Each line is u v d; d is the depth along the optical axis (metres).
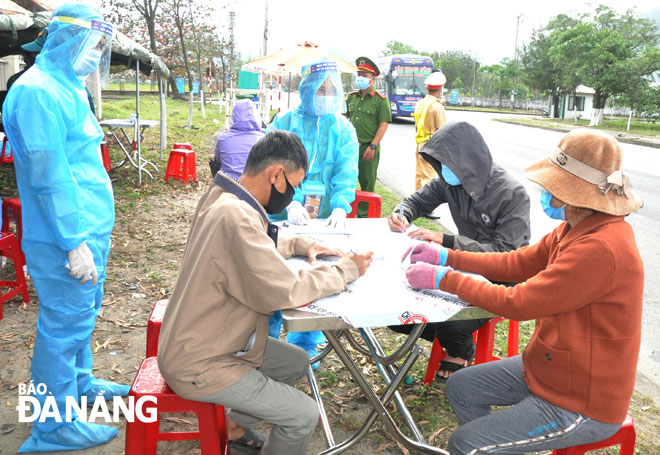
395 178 10.81
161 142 11.89
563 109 43.28
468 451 2.11
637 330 1.91
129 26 31.42
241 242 1.98
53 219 2.48
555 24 44.06
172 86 35.84
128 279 5.13
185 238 6.54
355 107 7.23
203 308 2.04
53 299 2.66
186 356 2.05
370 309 2.06
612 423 1.94
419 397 3.40
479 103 66.25
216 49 35.03
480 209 2.97
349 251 2.74
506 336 4.23
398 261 2.66
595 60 32.34
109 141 13.68
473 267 2.51
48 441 2.80
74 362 2.82
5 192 7.85
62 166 2.47
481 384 2.37
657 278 5.73
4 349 3.77
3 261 5.22
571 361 1.94
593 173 1.90
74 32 2.57
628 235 1.90
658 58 32.16
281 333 4.41
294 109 3.84
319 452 2.91
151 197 8.58
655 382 3.75
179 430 3.07
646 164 14.77
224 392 2.11
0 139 6.46
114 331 4.12
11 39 6.41
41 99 2.41
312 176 3.72
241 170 4.84
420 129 7.91
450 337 3.17
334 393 3.43
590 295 1.87
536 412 2.03
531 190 10.33
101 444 2.88
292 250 2.65
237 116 4.97
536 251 2.39
